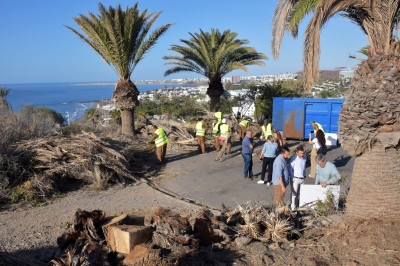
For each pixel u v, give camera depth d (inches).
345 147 255.4
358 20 286.5
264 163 445.4
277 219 257.6
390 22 249.1
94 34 717.3
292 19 287.9
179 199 401.4
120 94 757.3
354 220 255.4
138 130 810.8
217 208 368.8
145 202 391.5
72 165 451.8
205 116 882.8
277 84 1104.8
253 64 946.7
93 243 228.7
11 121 536.1
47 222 334.3
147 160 612.1
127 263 214.7
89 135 542.0
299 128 735.7
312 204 301.1
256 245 239.9
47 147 469.1
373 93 241.6
